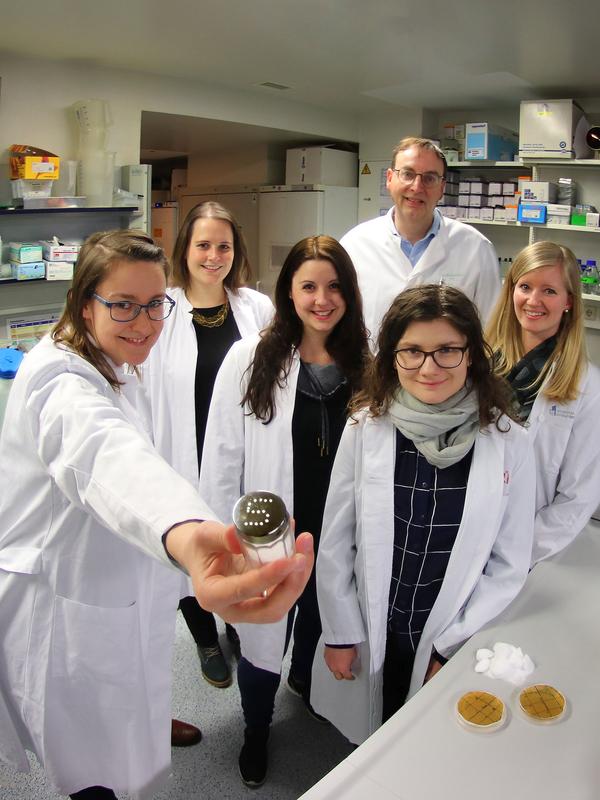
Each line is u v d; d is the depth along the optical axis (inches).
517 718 39.8
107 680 46.5
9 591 46.0
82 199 114.9
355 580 54.8
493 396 49.6
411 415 48.3
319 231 176.9
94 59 114.9
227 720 73.6
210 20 92.0
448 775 35.5
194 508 29.7
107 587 45.4
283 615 23.8
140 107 128.3
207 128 157.6
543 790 34.6
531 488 52.2
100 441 35.0
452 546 50.0
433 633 50.8
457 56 112.6
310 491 63.7
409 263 95.8
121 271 41.8
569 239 155.9
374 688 52.3
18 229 113.3
